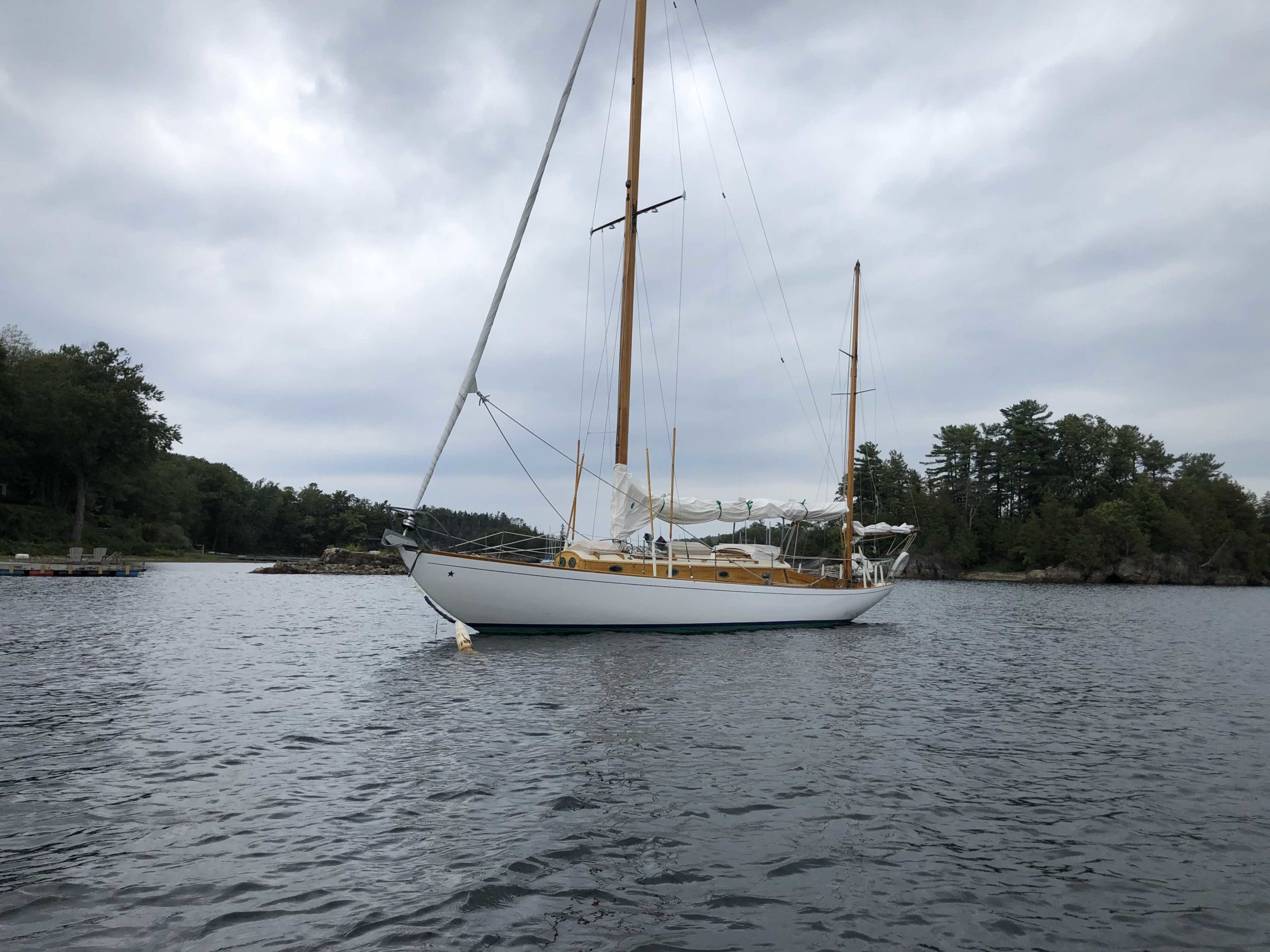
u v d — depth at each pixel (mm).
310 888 6117
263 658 19109
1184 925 5770
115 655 18875
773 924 5680
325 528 149750
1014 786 9125
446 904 5859
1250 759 10500
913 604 49281
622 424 25406
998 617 38000
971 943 5465
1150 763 10250
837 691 15000
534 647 20484
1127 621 35625
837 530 33500
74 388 73750
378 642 23109
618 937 5430
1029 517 110000
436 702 13469
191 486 121875
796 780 9148
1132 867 6840
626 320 25422
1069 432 108500
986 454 114812
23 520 72875
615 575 22484
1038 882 6496
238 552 140375
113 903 5793
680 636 23359
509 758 9891
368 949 5180
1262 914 5961
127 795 8359
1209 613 41750
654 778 9102
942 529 104875
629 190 25766
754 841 7254
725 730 11516
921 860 6910
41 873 6309
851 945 5391
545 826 7543
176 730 11312
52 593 39750
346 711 12750
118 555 63562
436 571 20719
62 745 10383
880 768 9758
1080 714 13391
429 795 8438
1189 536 95562
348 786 8742
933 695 15008
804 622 27094
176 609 33094
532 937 5398
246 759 9812
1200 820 8062
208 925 5469
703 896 6102
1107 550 95688
